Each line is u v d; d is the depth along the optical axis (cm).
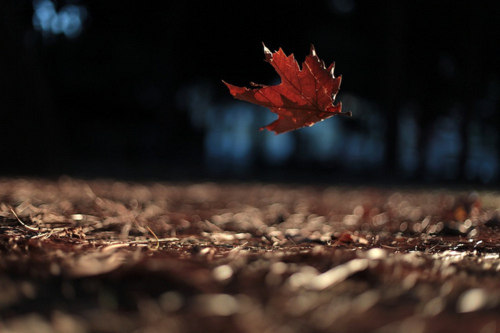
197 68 2461
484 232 320
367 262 162
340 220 442
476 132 2809
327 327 110
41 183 820
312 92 247
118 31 2430
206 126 3011
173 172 1822
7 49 1123
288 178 1806
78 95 2659
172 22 2312
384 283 146
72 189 704
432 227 335
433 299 131
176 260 171
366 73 2438
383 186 1359
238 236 277
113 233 270
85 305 122
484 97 2466
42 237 227
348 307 125
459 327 112
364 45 2419
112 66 2527
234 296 131
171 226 323
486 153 2786
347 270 153
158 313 117
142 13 2366
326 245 241
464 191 1097
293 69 247
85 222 294
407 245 247
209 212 491
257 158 3052
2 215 292
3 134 1134
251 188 1063
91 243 221
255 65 2431
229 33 2386
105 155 2884
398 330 109
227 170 2283
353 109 2872
